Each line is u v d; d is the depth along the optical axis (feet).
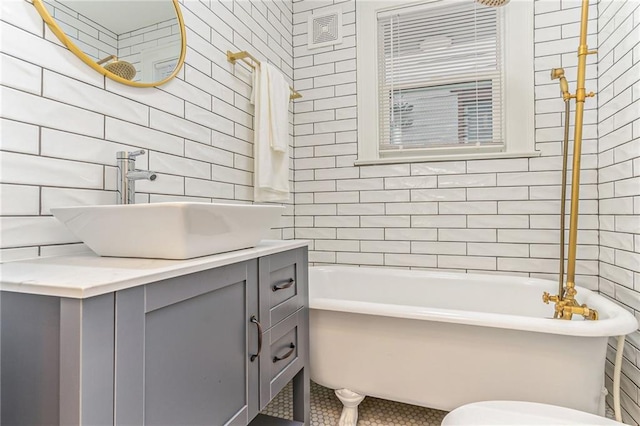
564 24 6.07
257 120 5.80
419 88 7.18
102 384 1.74
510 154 6.28
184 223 2.38
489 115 6.66
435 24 7.01
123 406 1.86
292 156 7.81
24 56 2.76
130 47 3.75
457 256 6.66
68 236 3.09
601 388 3.81
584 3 4.58
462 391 4.10
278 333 3.67
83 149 3.24
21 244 2.72
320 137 7.71
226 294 2.84
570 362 3.73
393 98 7.35
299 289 4.23
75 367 1.66
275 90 6.08
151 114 4.03
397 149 7.25
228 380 2.85
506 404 3.42
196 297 2.49
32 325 1.83
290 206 7.67
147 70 3.96
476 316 3.91
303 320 4.32
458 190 6.66
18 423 1.89
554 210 6.09
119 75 3.60
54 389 1.77
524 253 6.25
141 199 3.89
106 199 3.46
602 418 3.11
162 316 2.18
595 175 5.81
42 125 2.89
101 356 1.74
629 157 4.67
